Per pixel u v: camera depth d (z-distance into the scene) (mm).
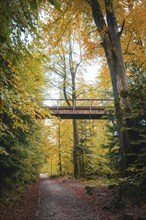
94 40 14680
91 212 9867
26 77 6973
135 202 9203
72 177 30406
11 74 6875
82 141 29562
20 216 9547
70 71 30203
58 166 43562
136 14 12555
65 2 12312
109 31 12664
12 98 6816
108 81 21281
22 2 3721
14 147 12508
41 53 5219
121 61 12359
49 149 39969
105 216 8992
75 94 29953
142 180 9266
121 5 12953
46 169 69188
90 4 12578
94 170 25766
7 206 11055
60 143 39719
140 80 11008
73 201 12695
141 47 14367
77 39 16312
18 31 4105
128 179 9844
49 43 13375
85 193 14594
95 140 31000
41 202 12773
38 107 7664
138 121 10898
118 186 10688
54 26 13344
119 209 9258
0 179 13422
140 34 14195
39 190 18719
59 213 10062
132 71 12352
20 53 4383
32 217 9414
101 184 18734
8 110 7113
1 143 11930
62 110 22688
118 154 12961
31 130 17594
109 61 12500
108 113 15422
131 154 9875
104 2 12344
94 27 14219
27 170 19344
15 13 3793
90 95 30531
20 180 17438
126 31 14422
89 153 28562
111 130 15336
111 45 12555
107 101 23531
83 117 23172
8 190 14133
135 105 10625
